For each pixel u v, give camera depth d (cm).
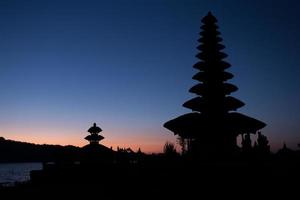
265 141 1680
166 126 1319
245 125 1247
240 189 1164
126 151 2489
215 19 1455
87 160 2344
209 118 1276
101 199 1437
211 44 1412
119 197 1418
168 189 1326
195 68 1420
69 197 1590
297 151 1848
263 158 1480
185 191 1250
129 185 1598
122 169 2069
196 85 1374
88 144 2444
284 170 1308
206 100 1319
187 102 1341
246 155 1445
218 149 1293
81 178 2255
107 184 1812
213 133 1286
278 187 1147
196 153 1339
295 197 1054
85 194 1620
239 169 1249
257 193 1119
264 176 1238
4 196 1753
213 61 1388
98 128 2467
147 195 1330
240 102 1323
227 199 1108
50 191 1833
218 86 1348
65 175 2323
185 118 1293
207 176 1257
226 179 1223
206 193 1188
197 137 1322
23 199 1638
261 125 1266
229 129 1270
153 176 1561
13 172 14000
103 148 2395
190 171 1330
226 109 1316
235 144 1331
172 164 1512
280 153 1892
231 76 1393
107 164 2291
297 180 1191
